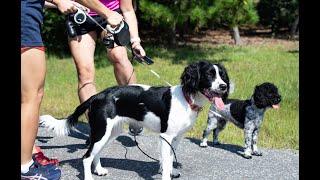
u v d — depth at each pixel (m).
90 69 5.76
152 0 14.52
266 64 14.05
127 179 5.03
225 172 5.32
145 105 4.79
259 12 20.61
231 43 18.38
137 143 6.18
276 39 19.64
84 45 5.75
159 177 5.10
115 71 6.09
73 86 11.24
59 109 8.88
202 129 7.36
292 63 14.27
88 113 4.89
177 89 4.80
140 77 11.98
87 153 4.80
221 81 4.75
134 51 5.57
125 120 4.91
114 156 5.80
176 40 18.16
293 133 7.22
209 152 6.11
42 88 4.45
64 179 4.97
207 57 15.09
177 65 13.83
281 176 5.23
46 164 4.81
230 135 7.05
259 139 6.97
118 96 4.82
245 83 11.21
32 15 4.23
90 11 5.68
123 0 5.75
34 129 4.44
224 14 14.60
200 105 4.79
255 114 5.92
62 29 15.69
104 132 4.77
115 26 5.15
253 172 5.34
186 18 14.20
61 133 4.96
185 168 5.42
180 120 4.72
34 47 4.26
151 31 19.00
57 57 15.33
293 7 19.52
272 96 5.85
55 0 5.06
